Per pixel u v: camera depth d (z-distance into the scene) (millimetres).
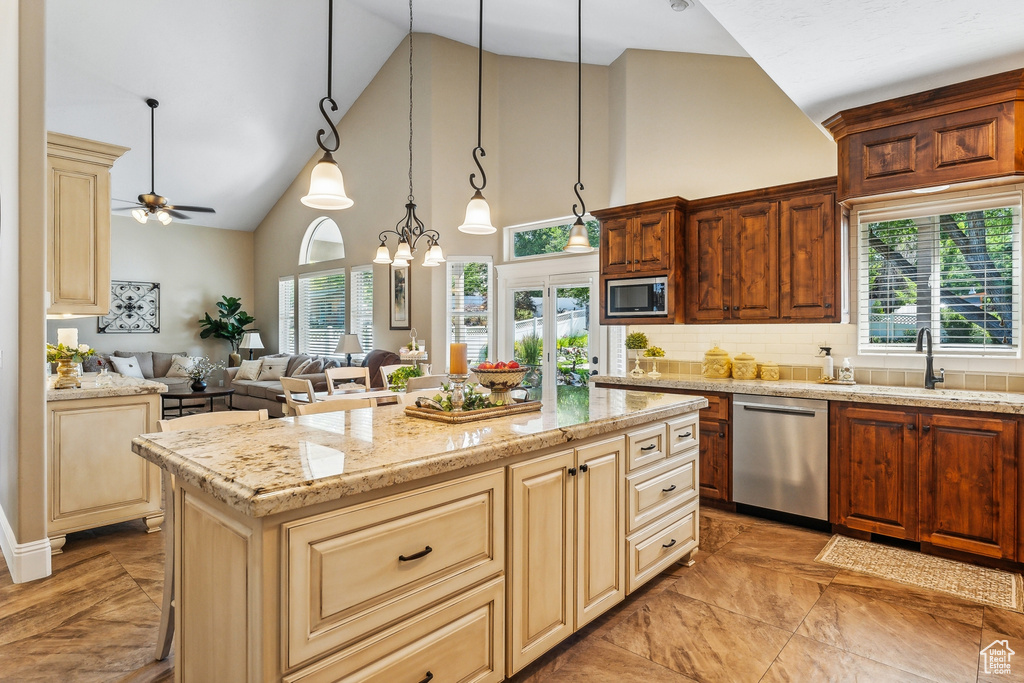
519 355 6258
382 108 7027
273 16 5871
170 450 1614
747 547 3111
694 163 4652
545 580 1915
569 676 1948
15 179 2768
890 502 3062
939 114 2934
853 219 3697
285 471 1361
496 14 5125
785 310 3779
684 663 2023
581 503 2072
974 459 2805
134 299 8609
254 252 9875
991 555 2766
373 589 1402
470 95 6605
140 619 2326
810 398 3336
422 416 2176
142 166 7371
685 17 3953
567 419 2146
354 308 7676
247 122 7137
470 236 6473
